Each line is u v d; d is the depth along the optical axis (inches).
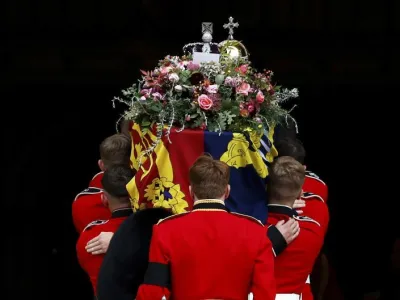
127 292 569.3
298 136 1331.2
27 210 1341.0
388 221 1347.2
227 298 522.6
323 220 636.7
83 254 609.9
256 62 1249.4
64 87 1304.1
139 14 1251.8
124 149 641.6
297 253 586.2
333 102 1305.4
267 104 607.2
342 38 1247.5
